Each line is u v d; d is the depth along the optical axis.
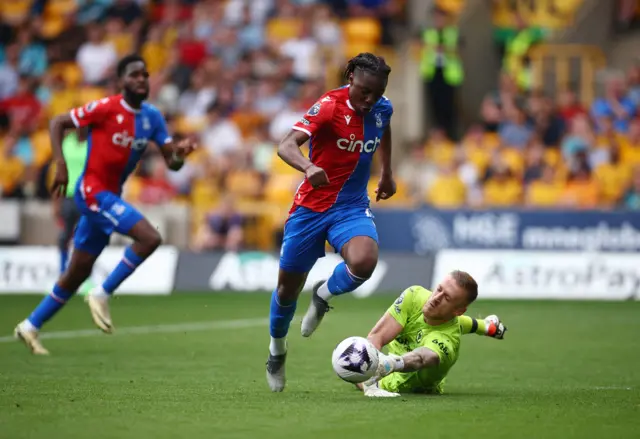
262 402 21.38
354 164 22.72
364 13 81.62
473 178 66.81
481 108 79.31
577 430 17.89
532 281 57.00
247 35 77.81
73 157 48.78
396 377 23.55
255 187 66.62
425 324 22.81
